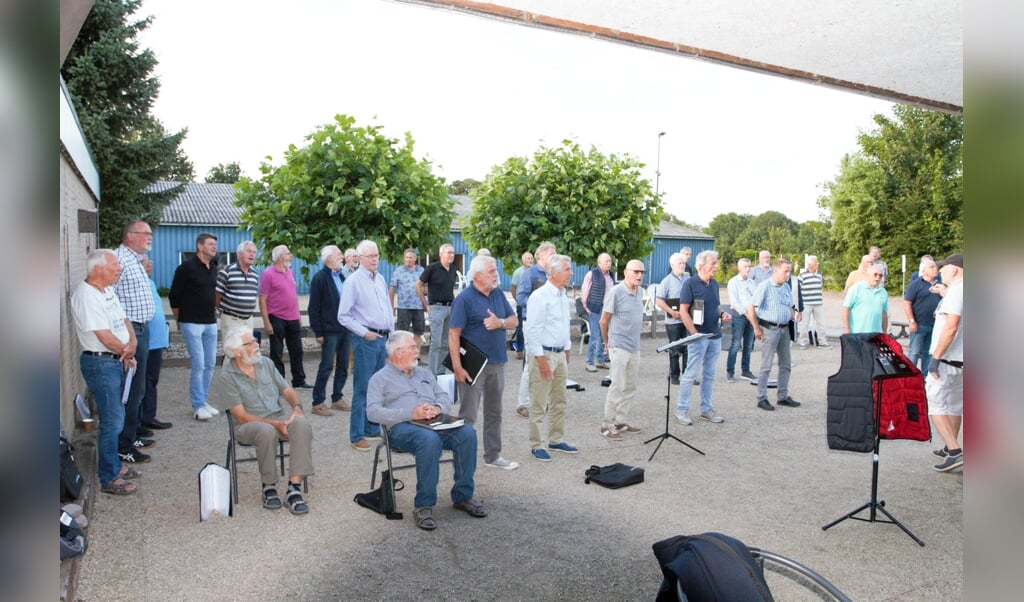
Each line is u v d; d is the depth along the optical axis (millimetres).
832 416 4746
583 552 4199
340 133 12141
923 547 4309
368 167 12250
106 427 4922
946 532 4551
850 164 34906
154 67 21844
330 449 6320
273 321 8773
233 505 4898
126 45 21062
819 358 12445
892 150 33312
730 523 4695
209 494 4582
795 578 2629
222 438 6562
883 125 34062
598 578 3857
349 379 9883
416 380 5156
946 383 5730
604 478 5453
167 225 28484
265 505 4820
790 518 4801
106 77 21344
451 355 5547
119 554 4043
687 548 2469
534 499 5133
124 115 21500
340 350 7816
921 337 9031
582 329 12344
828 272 37281
